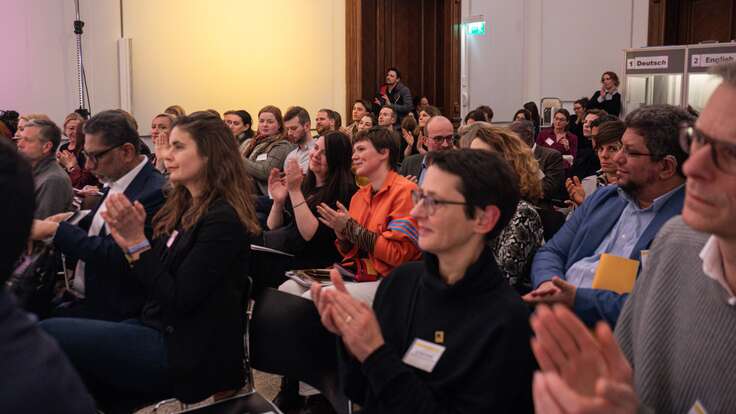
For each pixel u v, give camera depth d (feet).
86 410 3.01
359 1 29.45
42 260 8.24
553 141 24.70
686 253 3.58
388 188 9.39
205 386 6.97
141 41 24.76
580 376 2.68
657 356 3.61
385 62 34.60
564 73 35.22
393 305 5.18
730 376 3.23
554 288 6.44
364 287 8.70
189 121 7.36
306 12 28.45
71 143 19.13
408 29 35.45
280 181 11.30
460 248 4.79
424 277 4.91
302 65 28.58
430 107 21.08
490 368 4.44
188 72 25.93
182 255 7.13
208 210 7.18
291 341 6.86
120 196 6.70
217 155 7.32
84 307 8.13
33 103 23.18
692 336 3.41
